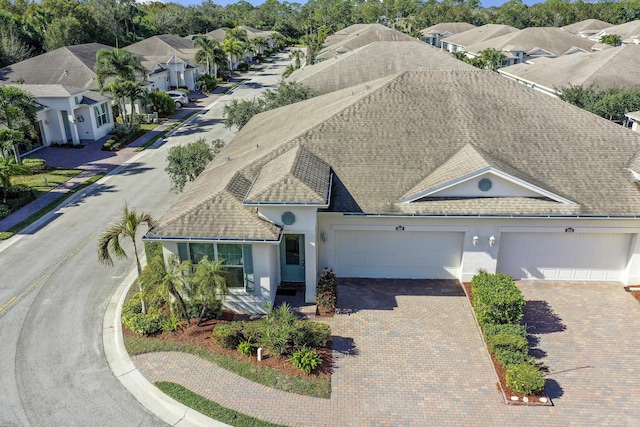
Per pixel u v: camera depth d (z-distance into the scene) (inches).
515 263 788.6
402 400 556.4
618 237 762.2
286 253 767.7
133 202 1168.2
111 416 536.4
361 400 556.1
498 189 740.7
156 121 1994.3
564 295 756.6
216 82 2792.8
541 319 698.2
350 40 2642.7
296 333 624.7
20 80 1950.1
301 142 834.8
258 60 4057.6
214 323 685.9
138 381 585.0
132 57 1849.2
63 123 1644.9
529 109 877.8
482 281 703.7
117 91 1744.6
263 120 1208.8
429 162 797.2
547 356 624.4
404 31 5374.0
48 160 1503.4
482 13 5895.7
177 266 664.4
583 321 693.9
